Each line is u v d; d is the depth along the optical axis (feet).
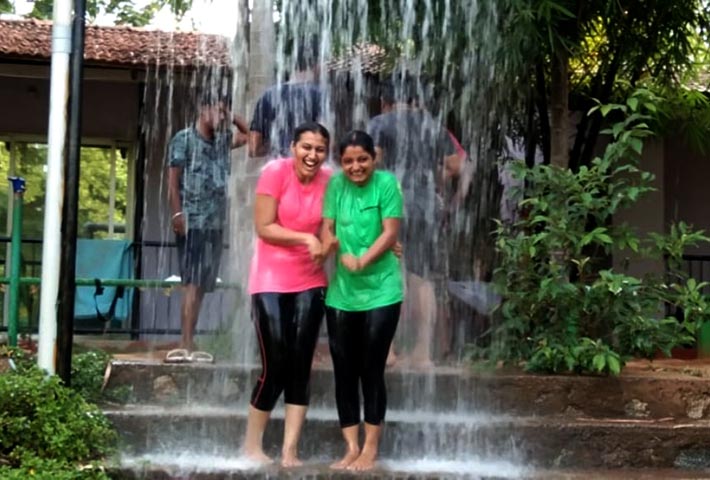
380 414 19.76
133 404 22.21
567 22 30.40
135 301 35.94
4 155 39.96
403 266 24.70
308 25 28.25
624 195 24.25
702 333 31.91
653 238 25.23
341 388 19.86
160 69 35.50
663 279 25.62
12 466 18.89
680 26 32.09
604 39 32.99
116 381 22.33
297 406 19.80
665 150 39.88
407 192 25.21
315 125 19.99
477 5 29.35
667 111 34.01
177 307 36.40
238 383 22.47
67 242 20.94
